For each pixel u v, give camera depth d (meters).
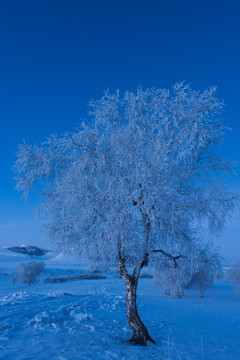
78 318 13.76
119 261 10.75
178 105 9.88
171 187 9.12
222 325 16.09
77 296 23.39
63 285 53.47
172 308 22.31
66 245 10.43
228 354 10.04
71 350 8.20
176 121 9.92
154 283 50.50
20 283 61.00
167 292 40.53
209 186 10.22
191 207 9.81
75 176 9.52
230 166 10.09
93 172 9.70
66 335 10.24
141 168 8.74
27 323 11.58
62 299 20.41
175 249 10.48
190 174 10.16
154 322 15.72
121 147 9.48
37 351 7.90
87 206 9.23
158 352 9.21
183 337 12.56
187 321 16.80
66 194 9.54
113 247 9.18
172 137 10.02
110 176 9.18
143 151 9.51
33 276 60.03
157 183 8.67
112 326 12.95
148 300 27.11
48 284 58.62
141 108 10.52
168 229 9.54
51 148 10.62
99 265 10.91
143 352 8.88
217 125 9.98
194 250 9.98
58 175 10.82
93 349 8.56
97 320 14.06
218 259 11.16
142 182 8.66
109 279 66.06
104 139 10.04
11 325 11.02
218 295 44.53
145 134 9.84
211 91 9.65
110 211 8.79
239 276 44.28
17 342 8.87
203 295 42.50
